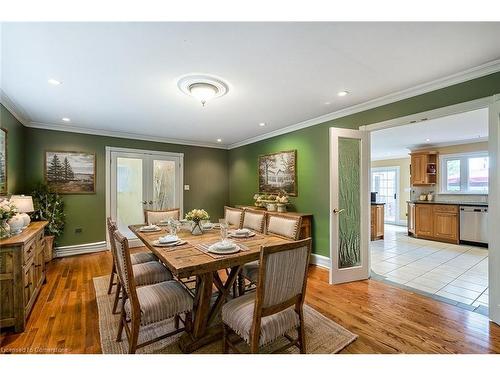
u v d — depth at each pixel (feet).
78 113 11.55
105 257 13.76
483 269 11.89
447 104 8.09
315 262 12.67
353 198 10.93
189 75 7.70
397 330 6.73
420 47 6.24
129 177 16.11
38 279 8.87
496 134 6.97
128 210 16.06
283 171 14.71
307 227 12.57
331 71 7.54
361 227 10.66
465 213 17.07
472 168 18.94
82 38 5.73
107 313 7.65
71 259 13.41
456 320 7.25
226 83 8.33
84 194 14.57
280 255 4.64
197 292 6.35
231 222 11.43
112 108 10.84
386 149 22.12
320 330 6.71
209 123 13.50
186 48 6.22
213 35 5.69
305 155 13.37
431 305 8.20
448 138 17.63
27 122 12.77
